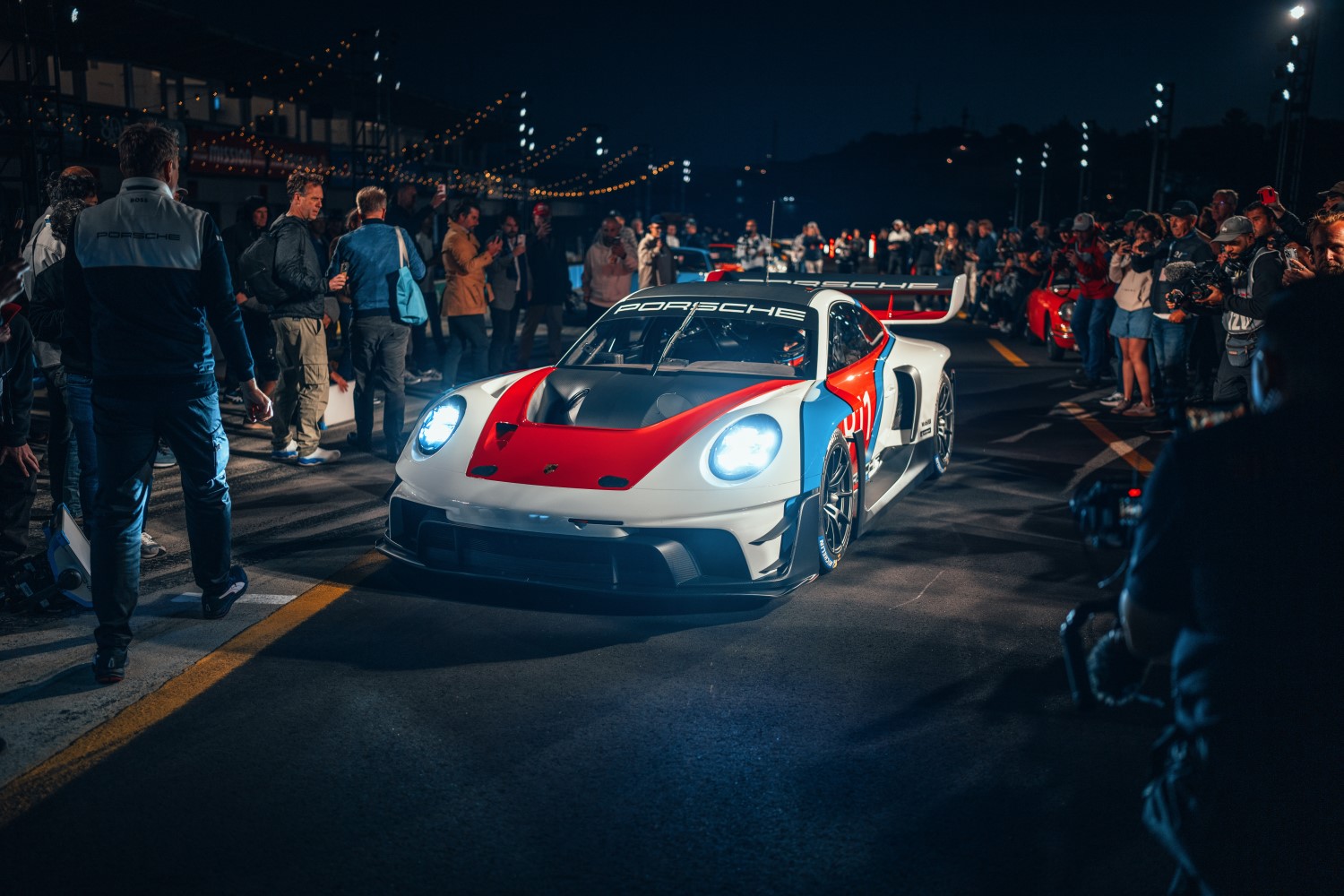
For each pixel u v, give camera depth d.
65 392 4.66
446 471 4.48
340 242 6.79
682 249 20.11
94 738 3.13
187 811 2.74
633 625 4.13
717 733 3.22
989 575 4.80
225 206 24.67
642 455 4.36
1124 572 1.75
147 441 3.57
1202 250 7.73
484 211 40.78
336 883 2.44
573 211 57.44
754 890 2.43
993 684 3.60
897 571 4.86
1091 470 6.95
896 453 5.95
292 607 4.28
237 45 22.03
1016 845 2.62
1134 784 2.92
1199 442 1.43
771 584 4.18
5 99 13.04
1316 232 4.98
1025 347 14.23
